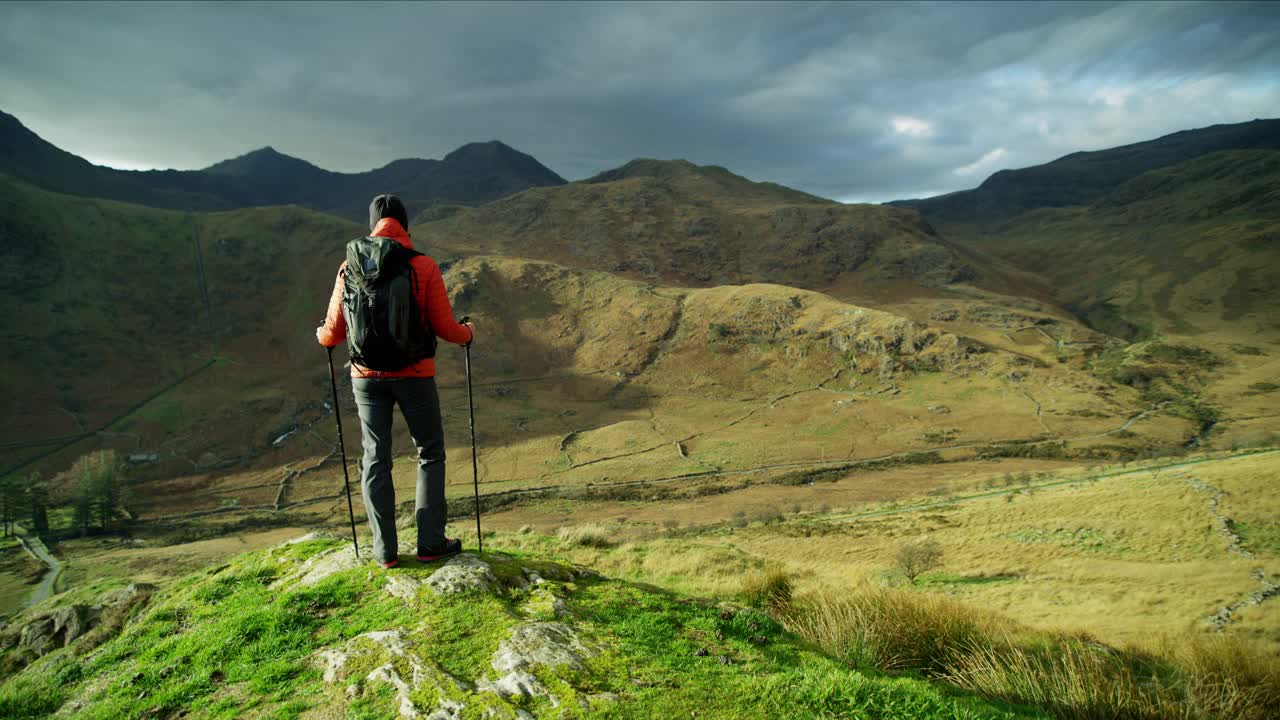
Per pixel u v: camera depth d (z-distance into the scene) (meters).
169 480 132.12
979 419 132.75
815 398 153.75
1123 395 142.75
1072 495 55.47
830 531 53.09
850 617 6.40
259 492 123.44
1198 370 156.88
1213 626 19.92
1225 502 45.56
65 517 108.62
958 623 6.87
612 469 118.81
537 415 157.75
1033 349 178.38
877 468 110.38
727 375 173.75
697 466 117.94
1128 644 9.41
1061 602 25.16
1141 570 32.16
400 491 89.00
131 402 167.00
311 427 156.88
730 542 48.53
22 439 144.62
